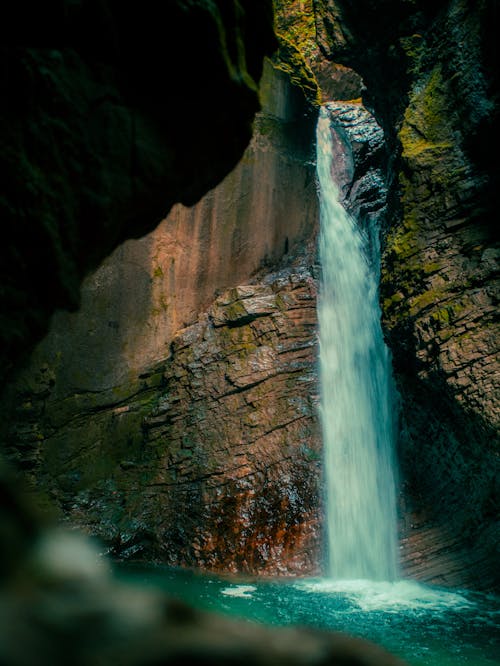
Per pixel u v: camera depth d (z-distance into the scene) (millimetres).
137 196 5324
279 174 18734
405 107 15109
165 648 742
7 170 4348
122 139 5078
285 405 16047
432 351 12039
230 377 16281
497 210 12156
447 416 12359
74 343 15844
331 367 16859
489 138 12242
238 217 18031
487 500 12203
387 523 14305
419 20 14359
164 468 16062
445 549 13234
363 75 16641
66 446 15633
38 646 653
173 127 5520
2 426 14703
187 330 17109
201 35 5176
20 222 4441
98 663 677
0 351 4617
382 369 16016
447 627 9828
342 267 18328
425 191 13086
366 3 14961
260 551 14570
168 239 17094
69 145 4715
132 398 16672
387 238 14008
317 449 15734
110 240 5414
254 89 5844
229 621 880
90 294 16094
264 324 16672
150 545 15297
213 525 15055
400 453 14742
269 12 6203
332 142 21062
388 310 13297
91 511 15352
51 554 810
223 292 17766
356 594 12180
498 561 12297
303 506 15102
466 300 11797
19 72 4375
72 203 4793
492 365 11172
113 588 810
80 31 4746
